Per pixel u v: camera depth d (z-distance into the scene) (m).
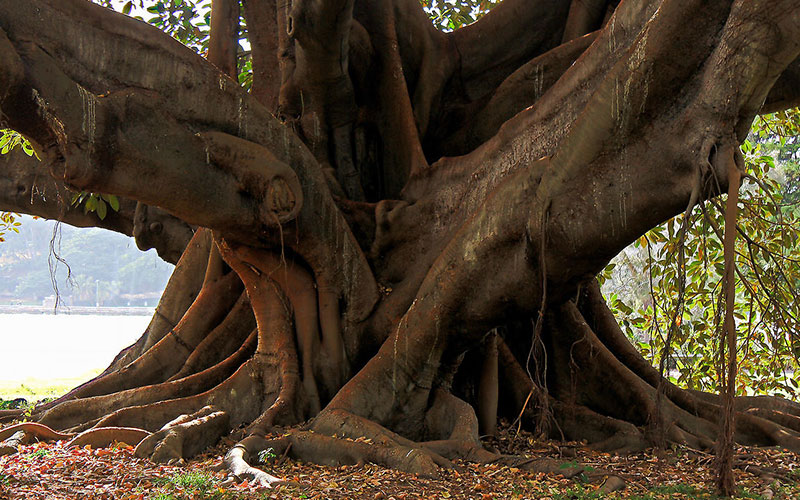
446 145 12.03
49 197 14.23
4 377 25.69
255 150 9.16
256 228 9.45
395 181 11.55
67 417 9.46
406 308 10.15
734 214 6.84
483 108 11.89
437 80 11.99
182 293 11.92
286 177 9.35
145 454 7.88
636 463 8.85
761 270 11.85
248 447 7.98
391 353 9.44
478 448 8.48
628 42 8.65
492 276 8.94
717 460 6.66
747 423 10.20
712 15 7.06
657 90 7.40
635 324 14.18
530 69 11.49
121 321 65.69
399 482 7.23
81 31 8.23
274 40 12.15
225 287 11.31
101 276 71.81
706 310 13.59
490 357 10.34
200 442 8.42
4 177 14.16
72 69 8.21
